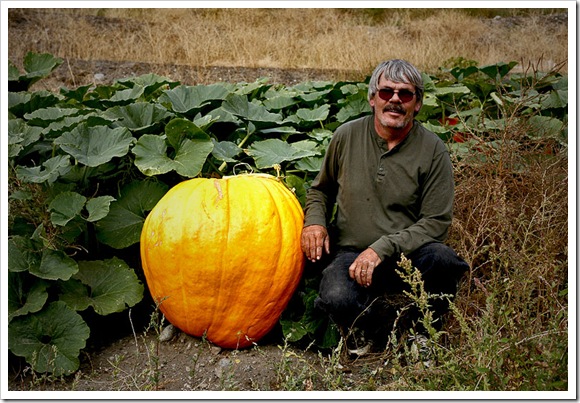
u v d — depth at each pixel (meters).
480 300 3.38
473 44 10.64
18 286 3.21
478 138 4.21
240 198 3.17
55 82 8.36
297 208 3.41
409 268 2.66
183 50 9.80
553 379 2.52
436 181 3.24
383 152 3.26
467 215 3.96
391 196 3.25
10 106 4.55
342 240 3.37
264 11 11.66
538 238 3.58
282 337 3.48
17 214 3.62
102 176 3.84
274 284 3.20
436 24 11.42
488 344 2.56
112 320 3.64
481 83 5.75
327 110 4.88
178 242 3.10
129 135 3.63
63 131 3.76
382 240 3.13
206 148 3.50
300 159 4.12
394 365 2.71
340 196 3.37
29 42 9.54
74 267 3.25
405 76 3.13
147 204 3.60
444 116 5.48
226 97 4.33
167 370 3.17
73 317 3.17
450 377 2.63
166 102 4.22
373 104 3.28
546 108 5.23
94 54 9.49
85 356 3.31
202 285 3.12
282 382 2.90
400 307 3.29
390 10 12.48
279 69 9.27
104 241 3.50
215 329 3.24
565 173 4.10
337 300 3.13
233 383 2.88
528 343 2.63
